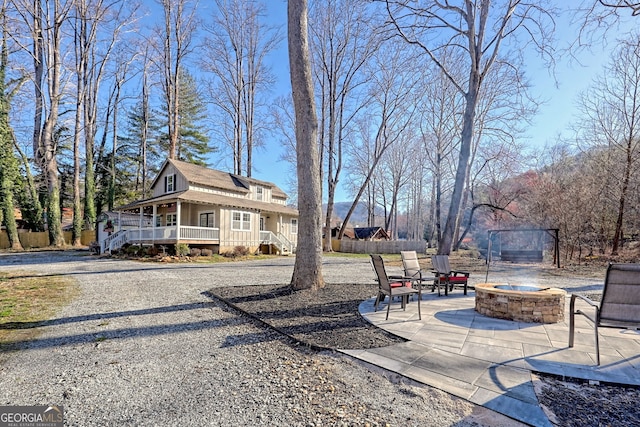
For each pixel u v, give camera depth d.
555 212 15.84
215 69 25.48
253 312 5.19
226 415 2.39
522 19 10.71
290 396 2.66
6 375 3.08
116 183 30.97
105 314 5.25
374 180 39.66
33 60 20.80
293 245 24.86
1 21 17.16
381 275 5.16
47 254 18.02
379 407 2.46
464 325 4.51
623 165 15.67
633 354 3.37
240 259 17.00
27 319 4.95
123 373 3.13
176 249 15.30
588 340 3.84
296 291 6.74
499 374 2.93
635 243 16.73
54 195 22.42
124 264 12.83
